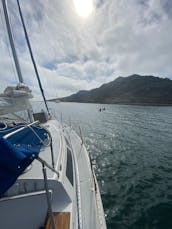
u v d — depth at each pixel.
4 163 1.96
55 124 8.99
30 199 2.94
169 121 33.09
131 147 15.12
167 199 7.07
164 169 10.31
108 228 5.48
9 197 2.88
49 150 4.55
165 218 5.91
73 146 8.15
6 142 2.07
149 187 8.09
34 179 3.09
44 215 3.01
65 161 4.36
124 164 11.08
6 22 7.03
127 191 7.70
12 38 7.18
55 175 3.33
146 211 6.29
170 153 13.48
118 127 25.73
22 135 4.67
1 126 5.11
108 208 6.47
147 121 32.97
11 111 4.88
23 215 2.94
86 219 3.50
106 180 8.80
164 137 19.23
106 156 12.65
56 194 3.23
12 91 5.00
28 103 5.80
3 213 2.87
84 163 6.24
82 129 23.69
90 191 4.50
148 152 13.72
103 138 18.59
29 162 2.14
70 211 3.10
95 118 36.97
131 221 5.77
